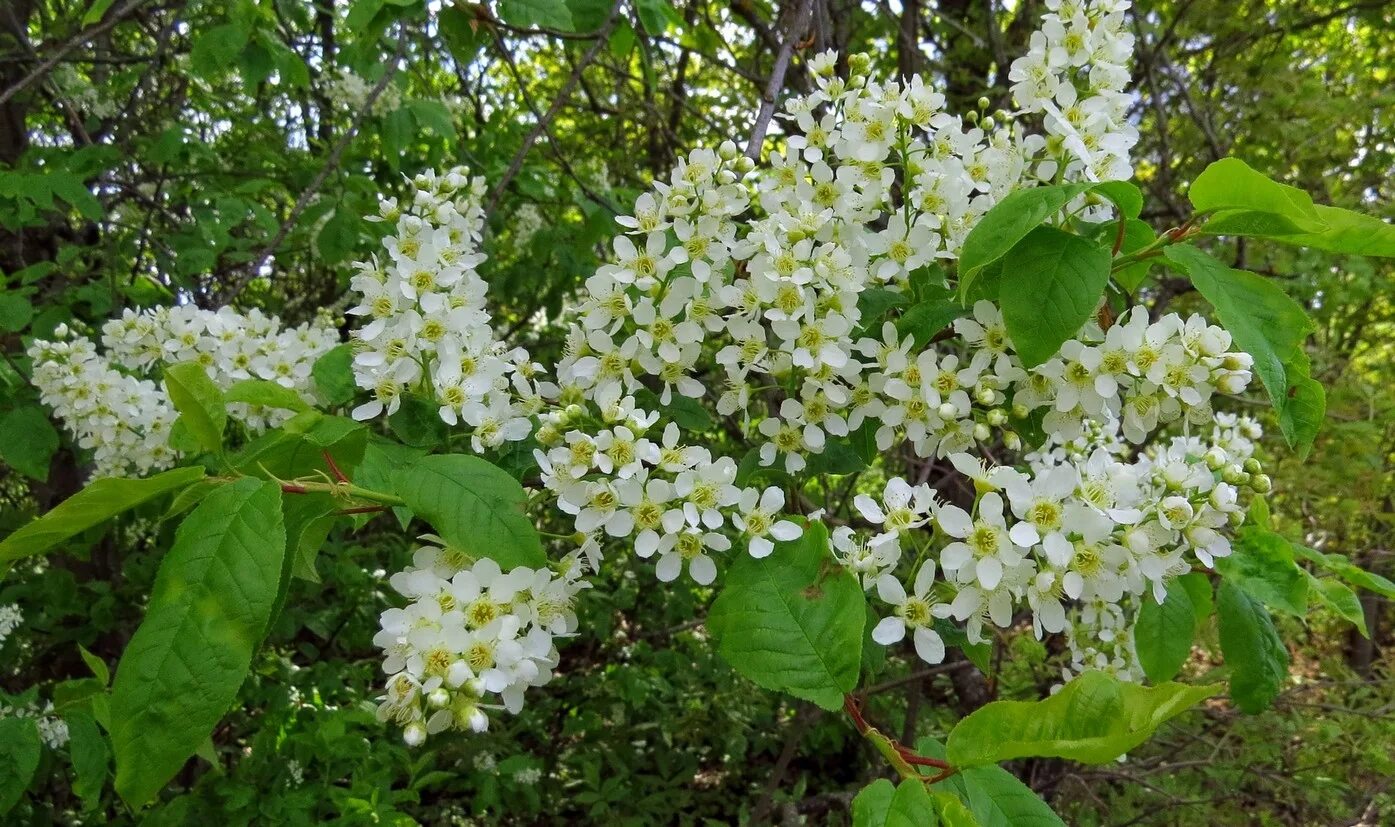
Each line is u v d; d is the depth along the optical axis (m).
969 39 5.33
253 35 3.64
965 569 1.56
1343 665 5.19
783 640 1.44
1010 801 1.36
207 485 1.55
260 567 1.28
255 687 4.32
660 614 5.89
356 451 1.63
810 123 2.09
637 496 1.64
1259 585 2.14
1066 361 1.73
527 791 4.98
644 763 5.54
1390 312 6.77
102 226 4.46
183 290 4.36
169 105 5.21
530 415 2.03
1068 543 1.48
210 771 3.68
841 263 1.84
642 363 1.91
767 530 1.60
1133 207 1.54
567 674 5.81
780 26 3.61
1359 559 5.40
